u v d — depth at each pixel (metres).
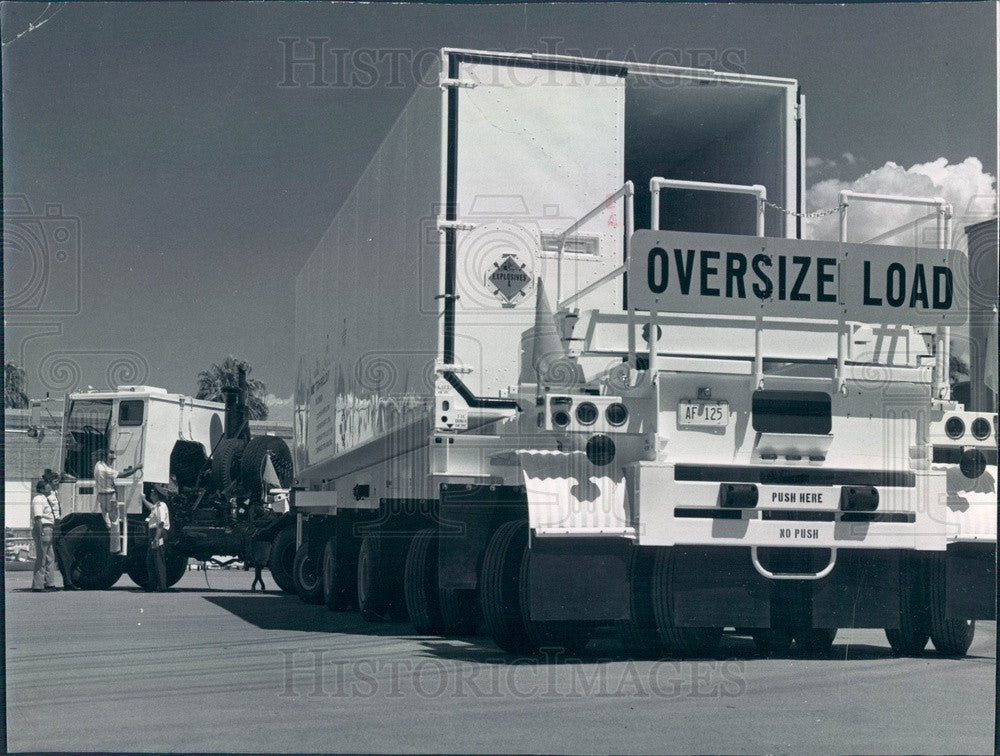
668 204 8.67
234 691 5.84
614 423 6.58
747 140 7.79
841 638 8.70
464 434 7.12
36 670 6.71
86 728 4.88
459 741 4.64
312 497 12.67
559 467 6.61
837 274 6.58
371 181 9.27
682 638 7.04
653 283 6.45
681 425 6.64
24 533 15.80
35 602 13.25
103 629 9.38
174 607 12.30
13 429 15.30
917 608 7.09
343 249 10.59
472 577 7.02
